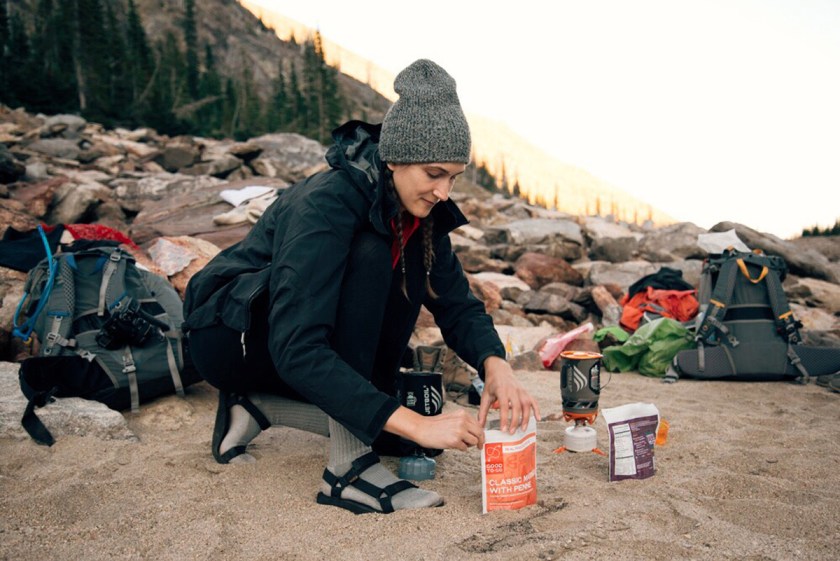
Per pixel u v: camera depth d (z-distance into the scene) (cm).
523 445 202
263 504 204
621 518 192
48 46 5938
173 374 314
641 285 571
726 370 441
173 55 7600
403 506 199
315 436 286
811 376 436
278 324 183
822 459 255
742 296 448
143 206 812
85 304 311
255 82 10262
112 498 208
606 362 493
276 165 1652
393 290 220
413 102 185
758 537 180
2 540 178
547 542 175
